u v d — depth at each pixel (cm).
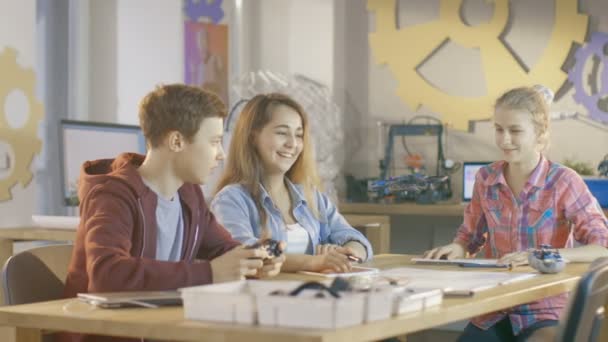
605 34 484
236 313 141
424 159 517
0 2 372
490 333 261
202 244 223
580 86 488
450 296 177
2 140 372
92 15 473
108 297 164
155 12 487
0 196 372
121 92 475
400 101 521
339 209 484
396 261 262
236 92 503
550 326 250
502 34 502
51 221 373
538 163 271
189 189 214
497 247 275
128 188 196
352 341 133
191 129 199
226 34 518
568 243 274
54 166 466
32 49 388
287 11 532
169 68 493
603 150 485
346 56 529
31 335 174
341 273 220
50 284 215
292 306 136
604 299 183
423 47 515
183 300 152
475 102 505
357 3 528
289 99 266
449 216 510
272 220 258
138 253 198
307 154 270
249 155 262
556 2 491
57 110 466
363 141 527
